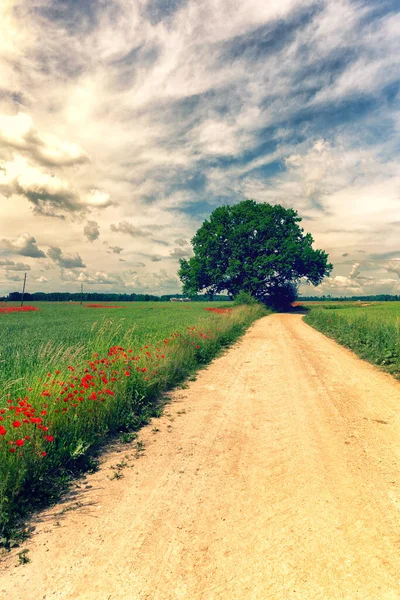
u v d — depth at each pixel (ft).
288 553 9.30
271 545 9.63
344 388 27.81
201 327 53.88
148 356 29.63
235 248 175.52
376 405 23.30
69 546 9.72
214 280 180.86
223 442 17.30
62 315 140.67
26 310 189.47
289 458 15.37
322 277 200.44
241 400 24.63
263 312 148.87
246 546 9.61
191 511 11.38
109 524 10.73
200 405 23.52
